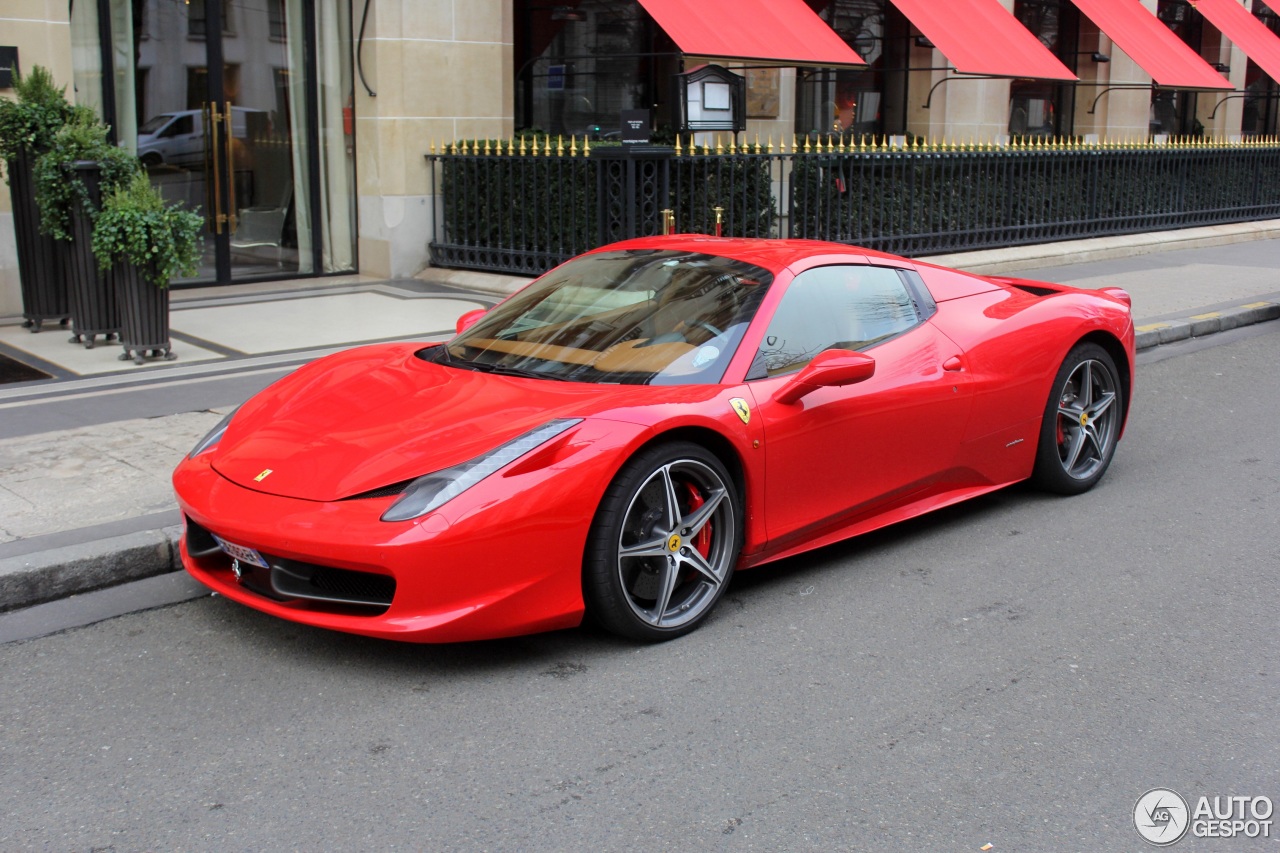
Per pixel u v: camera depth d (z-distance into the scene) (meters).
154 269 7.34
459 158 11.05
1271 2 23.06
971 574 4.54
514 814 2.85
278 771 3.05
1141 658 3.80
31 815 2.83
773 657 3.77
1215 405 7.48
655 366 4.13
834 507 4.42
